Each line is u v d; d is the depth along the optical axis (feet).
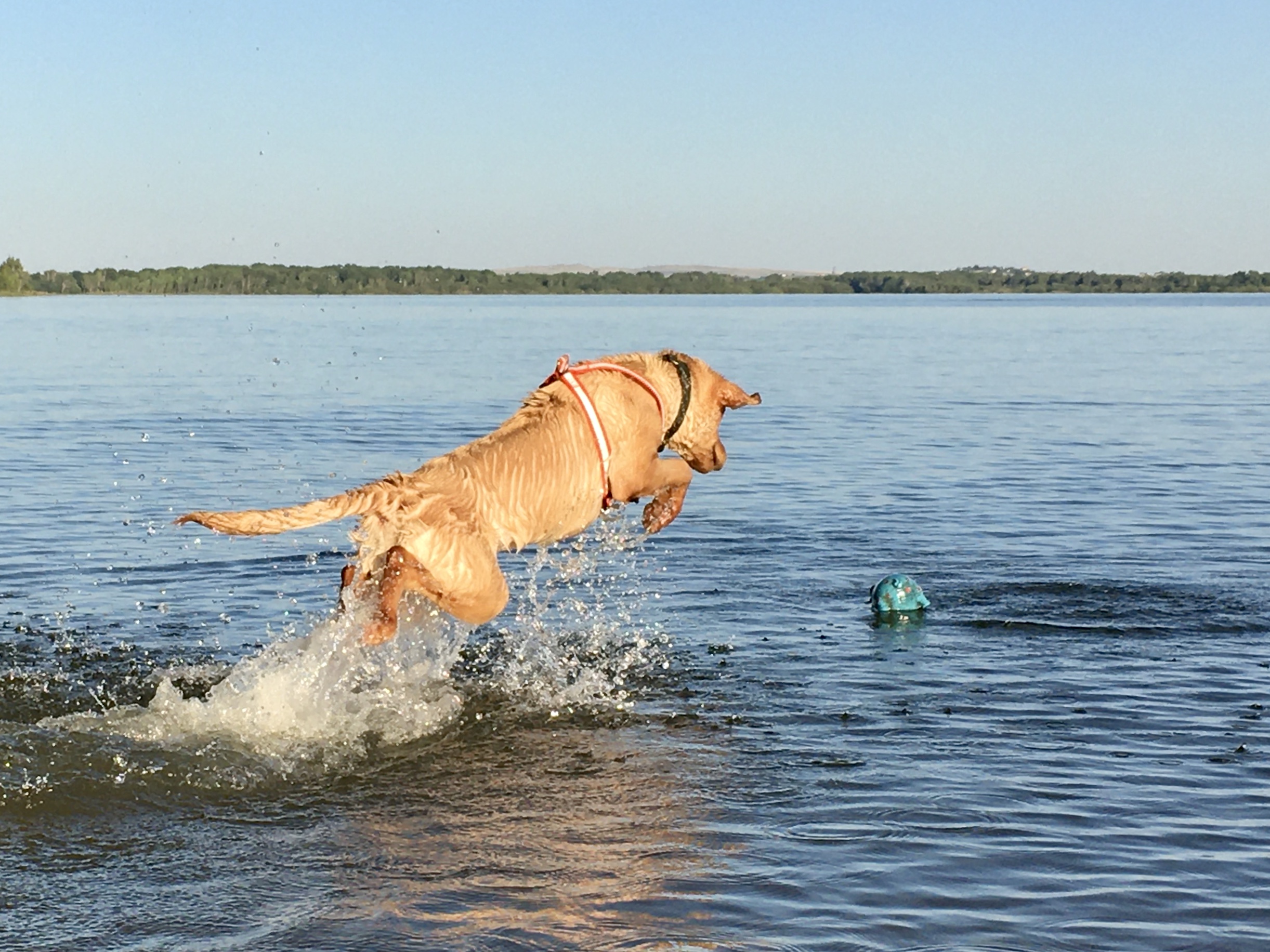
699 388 28.91
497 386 113.60
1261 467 65.05
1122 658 31.50
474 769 24.70
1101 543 45.73
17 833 21.39
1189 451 71.61
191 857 20.58
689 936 17.67
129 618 35.40
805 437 78.84
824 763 24.62
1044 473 63.00
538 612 36.40
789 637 33.71
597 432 26.86
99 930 17.98
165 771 23.94
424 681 29.96
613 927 17.95
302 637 31.60
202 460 65.36
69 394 102.68
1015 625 34.53
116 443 71.77
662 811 22.39
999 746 25.48
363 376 124.36
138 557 42.93
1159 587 38.58
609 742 26.14
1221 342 199.41
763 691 29.30
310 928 17.97
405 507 24.70
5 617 35.24
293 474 60.80
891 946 17.39
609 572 41.42
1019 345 190.08
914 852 20.47
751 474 62.80
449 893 19.13
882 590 36.04
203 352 162.91
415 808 22.75
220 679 30.22
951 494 56.95
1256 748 25.25
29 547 44.39
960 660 31.48
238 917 18.38
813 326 267.39
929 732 26.37
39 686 29.53
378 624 24.03
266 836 21.52
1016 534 47.55
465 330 237.86
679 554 44.09
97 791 23.02
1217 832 21.21
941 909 18.49
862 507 53.57
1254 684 29.37
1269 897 18.88
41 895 19.17
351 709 27.81
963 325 279.28
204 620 35.24
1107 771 24.03
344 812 22.57
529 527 26.25
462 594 25.17
